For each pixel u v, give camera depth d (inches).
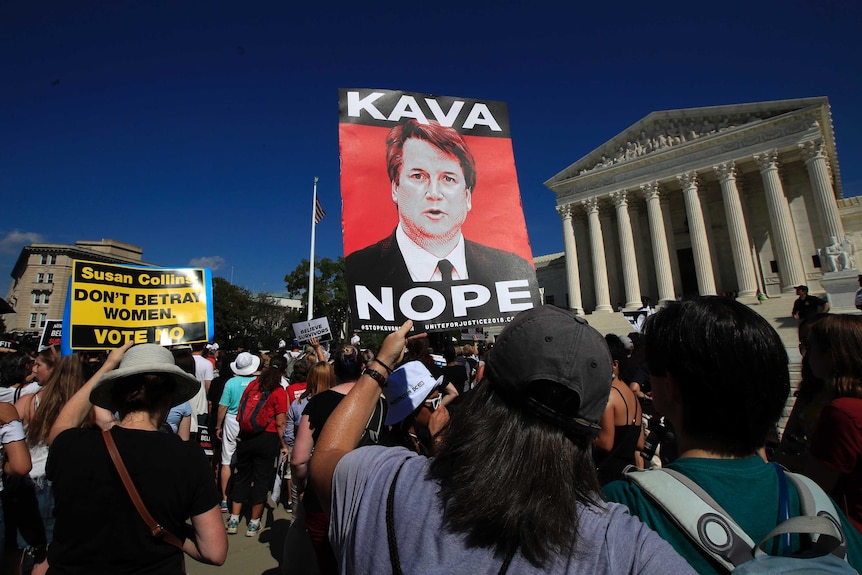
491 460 50.9
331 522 59.4
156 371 113.7
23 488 157.6
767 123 1344.7
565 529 46.4
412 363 155.2
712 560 55.6
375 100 140.3
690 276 1680.6
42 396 169.5
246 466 271.0
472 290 130.0
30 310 2541.8
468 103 149.3
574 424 52.7
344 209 128.0
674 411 72.3
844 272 730.8
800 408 150.9
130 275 230.1
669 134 1568.7
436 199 136.0
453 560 46.9
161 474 102.8
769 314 1109.1
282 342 641.6
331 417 71.5
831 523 55.2
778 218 1298.0
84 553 98.4
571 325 58.1
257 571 219.8
